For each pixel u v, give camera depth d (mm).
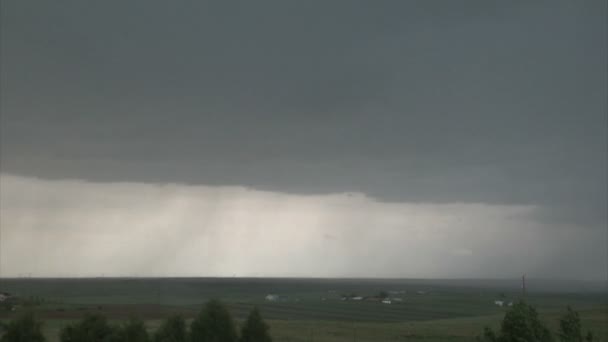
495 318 126625
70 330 52219
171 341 52469
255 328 55438
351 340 75062
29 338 49969
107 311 118500
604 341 73875
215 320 54344
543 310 143875
